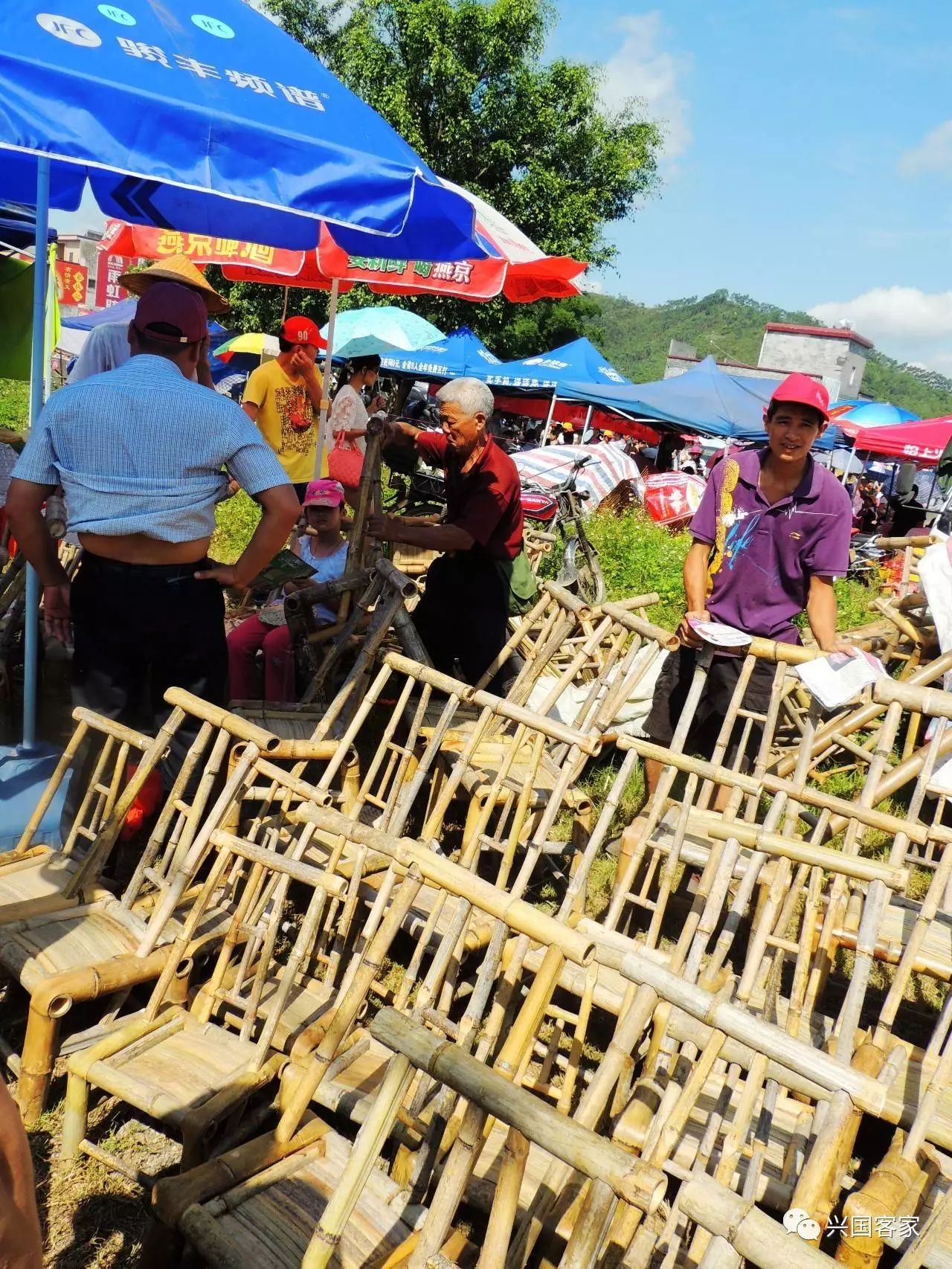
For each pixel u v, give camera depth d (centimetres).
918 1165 205
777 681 316
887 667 589
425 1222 154
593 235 2034
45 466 284
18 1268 102
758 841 235
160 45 271
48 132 235
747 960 241
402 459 726
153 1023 243
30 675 369
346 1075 233
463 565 448
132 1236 220
